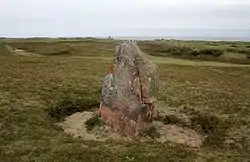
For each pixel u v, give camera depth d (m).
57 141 17.73
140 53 20.97
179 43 107.88
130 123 19.52
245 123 21.89
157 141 18.75
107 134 19.39
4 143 17.09
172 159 15.83
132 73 20.12
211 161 15.93
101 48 91.50
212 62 66.38
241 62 70.06
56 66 47.12
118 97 19.84
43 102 24.62
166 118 22.61
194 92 31.50
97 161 15.31
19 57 61.31
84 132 19.80
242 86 36.69
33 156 15.62
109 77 20.81
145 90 20.34
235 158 16.50
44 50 84.25
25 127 19.56
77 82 33.09
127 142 18.09
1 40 116.38
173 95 29.73
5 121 20.00
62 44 97.69
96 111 23.56
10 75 34.56
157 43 104.12
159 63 57.47
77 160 15.32
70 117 22.58
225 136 19.80
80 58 63.97
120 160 15.48
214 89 33.75
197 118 22.81
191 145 18.47
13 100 24.28
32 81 31.59
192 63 60.28
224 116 23.66
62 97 26.25
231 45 104.62
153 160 15.63
